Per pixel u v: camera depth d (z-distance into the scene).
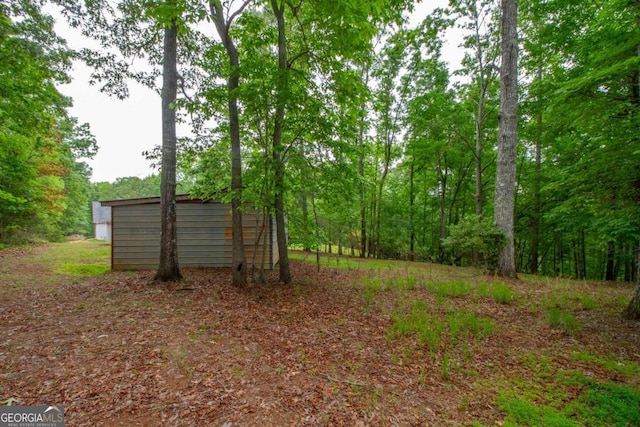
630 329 4.01
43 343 3.36
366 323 4.31
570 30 8.28
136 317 4.29
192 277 7.12
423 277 7.50
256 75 5.38
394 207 16.95
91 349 3.23
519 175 13.69
